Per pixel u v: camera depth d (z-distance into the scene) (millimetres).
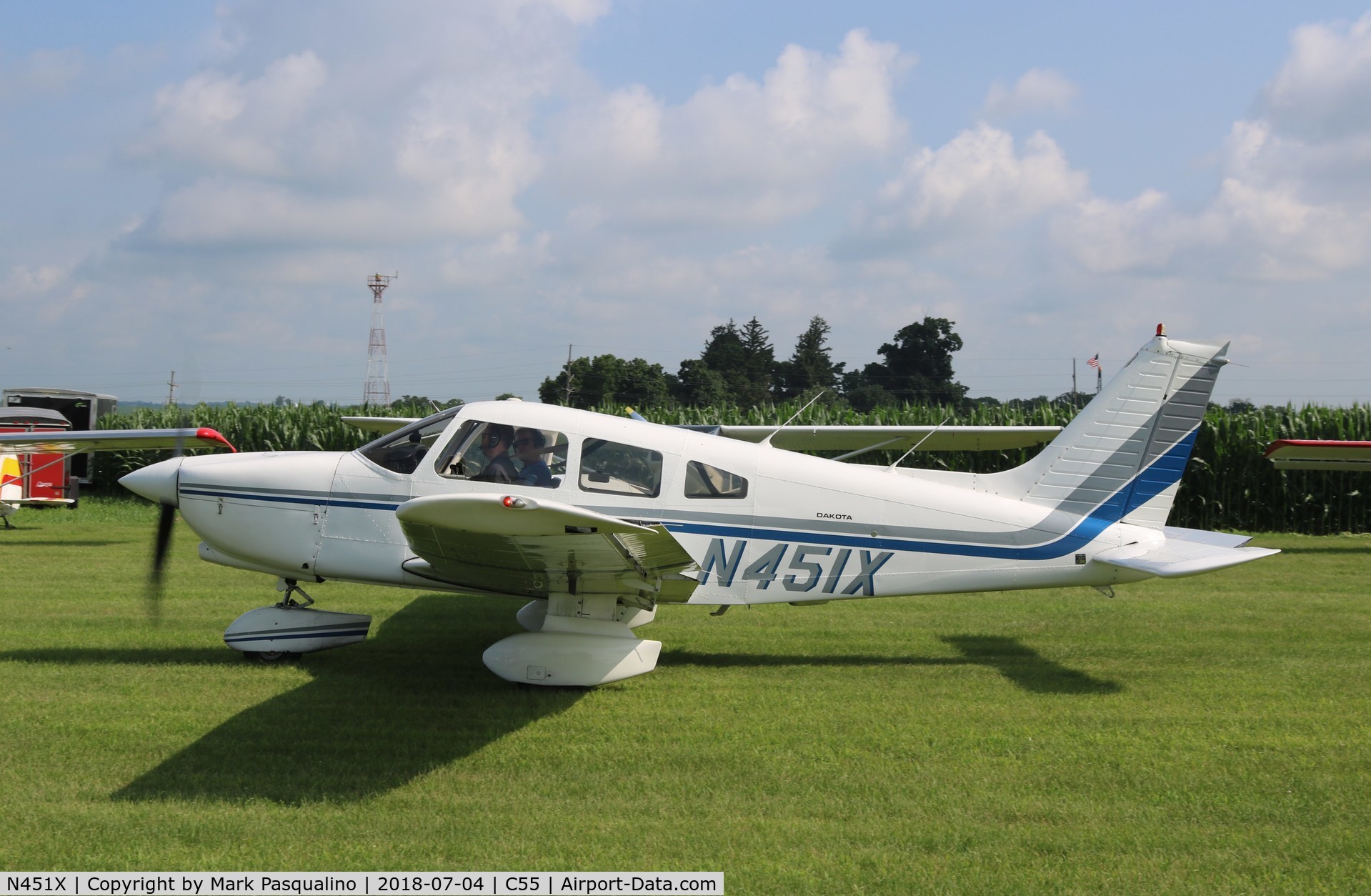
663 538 4535
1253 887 3299
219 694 5430
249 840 3541
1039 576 6461
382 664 6219
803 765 4426
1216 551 6449
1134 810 3941
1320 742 4809
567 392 53562
